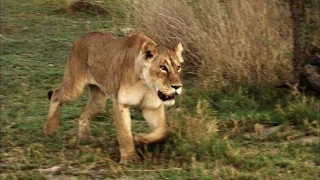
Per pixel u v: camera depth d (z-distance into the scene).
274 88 13.48
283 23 14.96
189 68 15.36
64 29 20.16
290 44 14.37
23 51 18.00
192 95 13.94
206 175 9.79
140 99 10.42
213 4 15.32
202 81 14.38
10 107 13.92
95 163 10.58
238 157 10.43
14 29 20.22
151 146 10.88
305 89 13.04
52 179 10.13
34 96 14.62
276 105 12.71
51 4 22.83
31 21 21.12
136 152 10.80
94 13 21.61
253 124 12.12
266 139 11.53
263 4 15.06
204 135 10.94
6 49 18.11
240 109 12.88
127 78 10.36
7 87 15.23
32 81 15.62
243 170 10.16
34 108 13.84
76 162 10.74
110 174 10.15
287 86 13.28
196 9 15.82
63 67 16.69
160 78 9.91
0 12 22.20
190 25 15.62
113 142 11.69
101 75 11.09
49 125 12.06
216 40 14.75
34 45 18.53
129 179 9.98
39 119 13.09
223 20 15.06
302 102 12.43
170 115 12.30
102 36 11.45
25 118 13.16
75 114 13.30
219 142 10.82
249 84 13.90
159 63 9.91
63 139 12.02
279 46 14.34
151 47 9.95
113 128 12.50
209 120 11.80
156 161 10.55
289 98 12.93
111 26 19.86
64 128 12.62
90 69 11.41
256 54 14.23
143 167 10.34
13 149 11.57
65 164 10.70
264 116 12.34
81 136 11.85
